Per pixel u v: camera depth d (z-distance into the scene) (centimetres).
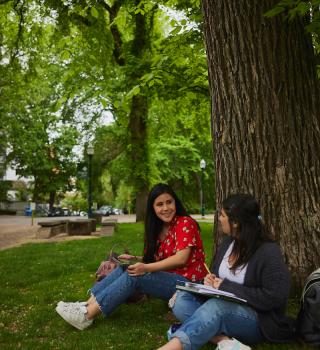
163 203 415
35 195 5169
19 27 1555
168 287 405
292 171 462
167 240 425
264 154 467
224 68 485
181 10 1052
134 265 394
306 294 322
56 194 5788
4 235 1880
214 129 499
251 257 320
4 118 3738
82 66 1271
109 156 3659
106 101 821
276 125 466
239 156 476
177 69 1230
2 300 566
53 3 1460
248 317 311
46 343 383
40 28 1580
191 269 414
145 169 2295
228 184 482
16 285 685
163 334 405
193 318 305
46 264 876
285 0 420
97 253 1032
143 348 367
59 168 4984
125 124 2241
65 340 393
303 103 475
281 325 320
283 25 475
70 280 696
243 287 318
